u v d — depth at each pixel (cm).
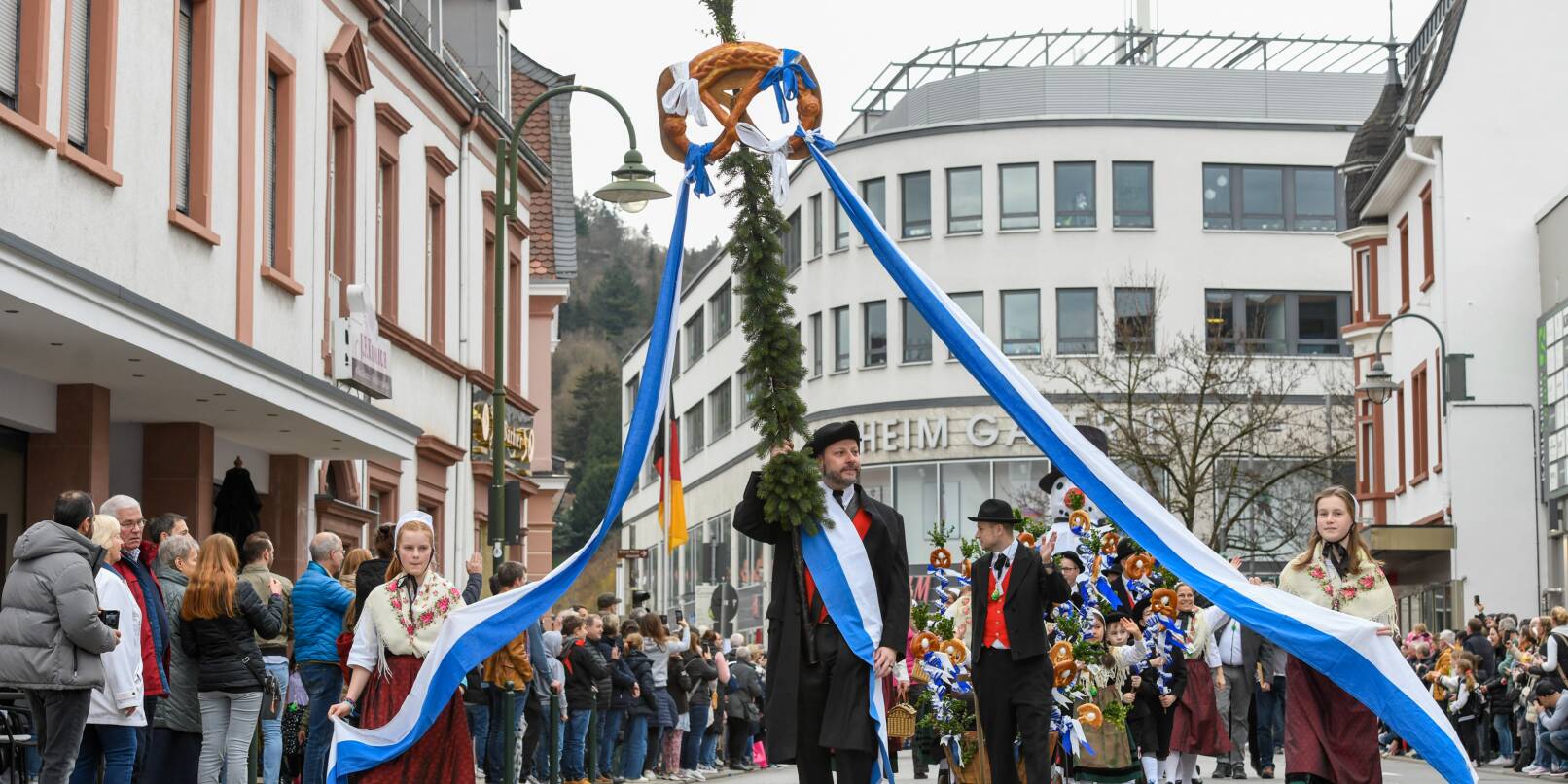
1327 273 5909
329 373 2406
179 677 1341
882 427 5994
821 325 6234
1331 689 1070
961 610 1377
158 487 2097
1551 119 3875
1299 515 5159
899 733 1341
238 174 2119
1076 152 5869
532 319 4097
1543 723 2275
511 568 1719
